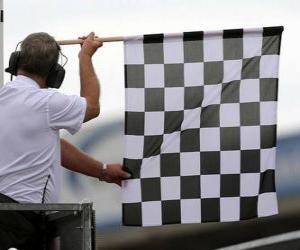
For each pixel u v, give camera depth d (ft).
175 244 66.95
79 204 35.09
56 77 39.24
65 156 43.55
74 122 38.60
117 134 66.90
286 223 67.10
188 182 44.09
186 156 44.16
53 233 38.47
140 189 43.98
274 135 44.29
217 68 44.55
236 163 44.24
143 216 43.93
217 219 43.98
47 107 37.96
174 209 43.98
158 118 44.24
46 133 38.01
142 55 44.37
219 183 44.14
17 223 37.35
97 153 66.74
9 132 37.63
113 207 66.23
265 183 44.14
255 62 44.55
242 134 44.29
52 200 38.50
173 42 44.47
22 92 38.06
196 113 44.37
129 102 44.21
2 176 37.45
